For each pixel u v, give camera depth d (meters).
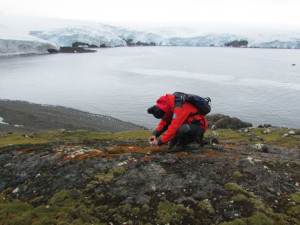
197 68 148.75
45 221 4.85
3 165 7.11
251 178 6.26
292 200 5.48
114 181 6.07
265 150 9.18
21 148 8.65
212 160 7.07
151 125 47.81
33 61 173.88
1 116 45.78
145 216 5.01
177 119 6.33
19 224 4.87
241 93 77.06
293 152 10.33
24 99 68.19
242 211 5.09
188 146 8.34
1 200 5.69
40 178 6.34
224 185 5.92
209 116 29.52
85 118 50.34
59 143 9.79
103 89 83.19
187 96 6.64
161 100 6.66
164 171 6.45
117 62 177.25
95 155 7.31
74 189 5.74
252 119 51.72
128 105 62.59
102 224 4.80
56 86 89.00
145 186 5.88
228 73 127.62
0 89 82.00
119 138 22.44
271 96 72.62
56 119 47.31
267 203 5.36
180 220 4.91
